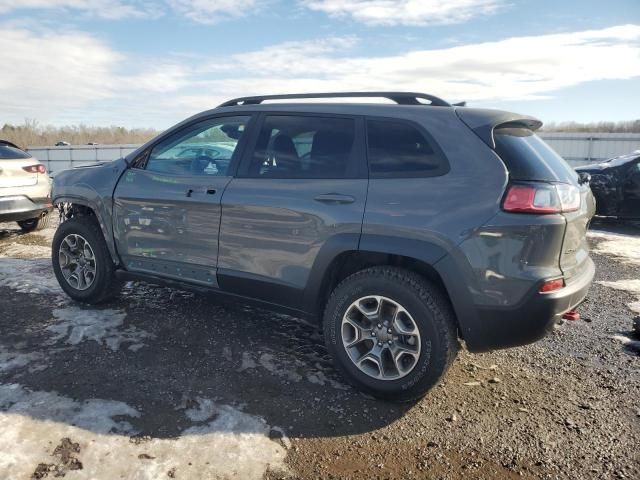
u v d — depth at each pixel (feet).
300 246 10.74
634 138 76.33
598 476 8.20
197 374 10.99
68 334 12.75
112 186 13.76
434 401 10.36
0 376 10.57
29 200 24.14
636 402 10.47
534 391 10.87
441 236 9.29
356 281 10.20
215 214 11.82
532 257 8.88
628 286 18.65
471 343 9.53
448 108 10.09
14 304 14.79
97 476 7.70
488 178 9.15
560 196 9.15
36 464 7.89
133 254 13.53
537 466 8.42
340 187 10.37
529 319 9.00
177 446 8.52
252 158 11.73
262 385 10.66
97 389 10.20
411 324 9.76
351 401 10.21
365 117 10.63
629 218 30.73
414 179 9.77
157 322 13.69
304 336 13.14
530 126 10.97
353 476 8.08
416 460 8.52
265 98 12.24
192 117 13.07
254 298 11.75
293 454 8.53
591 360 12.41
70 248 14.79
